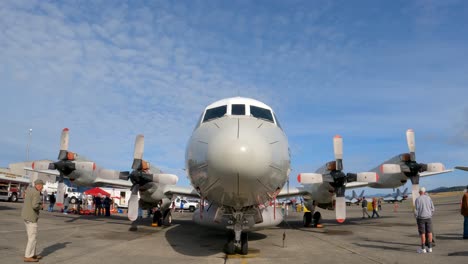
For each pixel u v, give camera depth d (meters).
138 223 17.34
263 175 6.95
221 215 9.16
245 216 8.89
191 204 44.84
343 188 13.24
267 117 9.74
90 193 28.06
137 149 13.08
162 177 13.06
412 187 13.62
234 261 7.68
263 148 6.94
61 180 14.24
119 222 17.55
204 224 11.09
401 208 48.31
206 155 7.16
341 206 13.16
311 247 9.79
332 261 7.61
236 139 6.90
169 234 12.86
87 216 21.92
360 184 15.33
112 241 10.61
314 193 14.73
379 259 7.75
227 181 6.91
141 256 8.15
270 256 8.34
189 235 12.62
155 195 14.68
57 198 14.12
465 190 11.09
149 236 12.15
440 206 40.22
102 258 7.79
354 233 13.41
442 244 9.94
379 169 15.19
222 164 6.68
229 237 8.79
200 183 7.82
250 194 7.37
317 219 16.06
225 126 7.80
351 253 8.68
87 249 8.98
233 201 7.79
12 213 18.77
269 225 10.81
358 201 82.25
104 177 13.18
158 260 7.70
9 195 33.78
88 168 13.63
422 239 8.57
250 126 7.82
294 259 7.91
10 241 9.48
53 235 11.51
